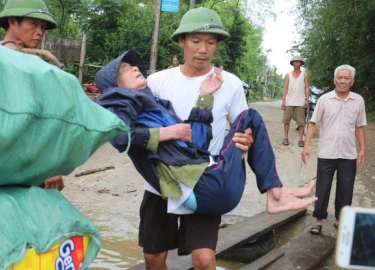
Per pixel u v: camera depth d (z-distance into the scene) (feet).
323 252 14.65
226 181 8.36
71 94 5.72
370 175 24.80
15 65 5.27
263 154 8.91
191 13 9.08
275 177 8.85
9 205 5.23
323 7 51.39
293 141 32.60
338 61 52.13
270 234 15.96
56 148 5.60
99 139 6.06
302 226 17.61
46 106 5.38
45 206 5.55
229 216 18.11
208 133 8.92
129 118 8.29
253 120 8.98
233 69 77.25
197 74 9.43
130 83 9.03
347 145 15.99
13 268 5.05
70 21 53.83
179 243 9.55
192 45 9.07
